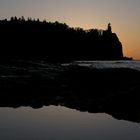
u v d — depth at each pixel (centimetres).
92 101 1524
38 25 12988
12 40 11981
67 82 2239
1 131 999
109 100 1488
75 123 1117
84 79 2219
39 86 2106
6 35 12106
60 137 926
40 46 12175
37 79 2409
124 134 959
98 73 2273
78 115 1262
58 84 2184
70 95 1759
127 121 1136
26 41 12081
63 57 11888
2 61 4778
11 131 998
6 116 1272
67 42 12862
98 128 1034
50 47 12331
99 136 938
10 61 4797
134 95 1514
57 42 12650
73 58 12312
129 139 906
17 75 2786
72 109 1409
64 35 13050
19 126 1072
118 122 1124
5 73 2962
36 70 3316
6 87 2067
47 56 11369
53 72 3111
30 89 2000
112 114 1257
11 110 1423
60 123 1117
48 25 13188
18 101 1650
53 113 1315
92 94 1719
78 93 1798
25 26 12725
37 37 12412
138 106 1354
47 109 1423
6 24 12644
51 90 1948
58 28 13238
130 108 1327
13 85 2147
